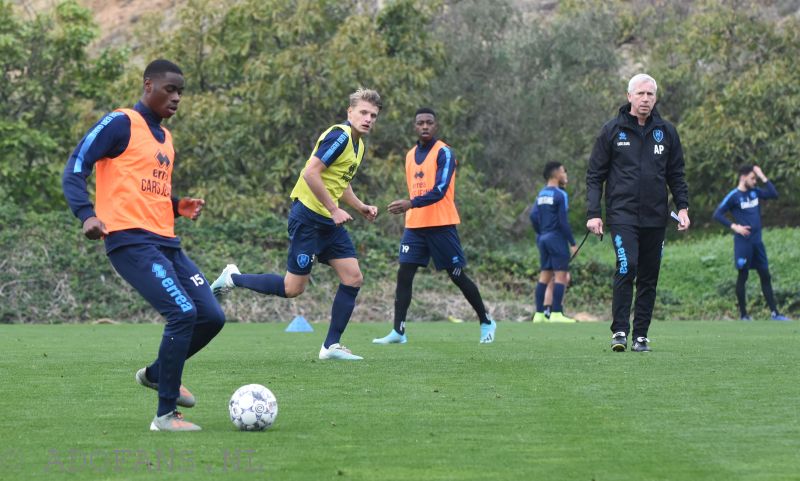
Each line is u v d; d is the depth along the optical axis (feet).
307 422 35.63
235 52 153.07
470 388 44.52
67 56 161.17
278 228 140.05
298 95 150.61
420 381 46.98
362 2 170.50
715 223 182.91
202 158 148.15
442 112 163.94
